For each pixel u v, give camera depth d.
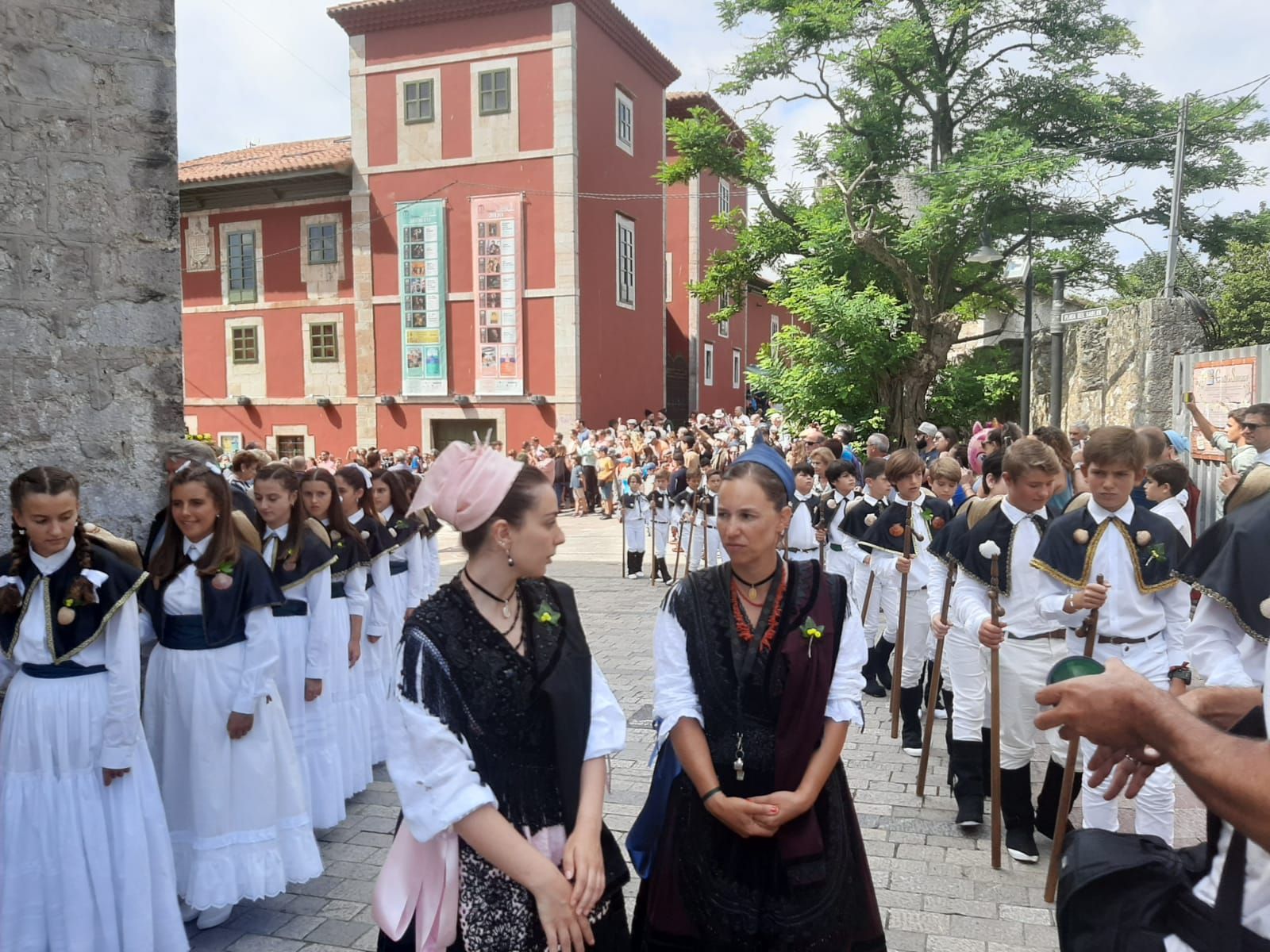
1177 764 1.47
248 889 3.75
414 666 2.12
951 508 6.32
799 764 2.45
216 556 3.75
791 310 19.81
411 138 23.00
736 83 20.14
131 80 4.43
